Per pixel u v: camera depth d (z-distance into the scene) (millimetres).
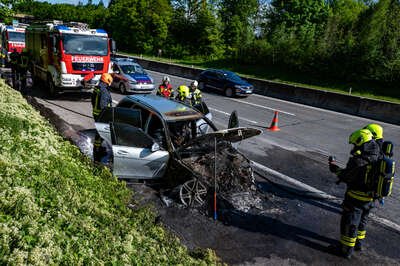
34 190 4207
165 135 6617
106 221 4359
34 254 3127
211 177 6109
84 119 11125
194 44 49531
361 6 44906
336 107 18656
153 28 51094
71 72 13305
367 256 5277
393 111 16500
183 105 7664
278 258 5027
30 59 16594
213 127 7504
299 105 19109
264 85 22234
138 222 4812
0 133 5512
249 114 15031
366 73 26016
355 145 5137
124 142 6316
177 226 5512
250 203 6430
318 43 29578
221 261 4770
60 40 12984
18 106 7992
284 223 5969
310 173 8406
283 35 33969
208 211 6016
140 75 17266
